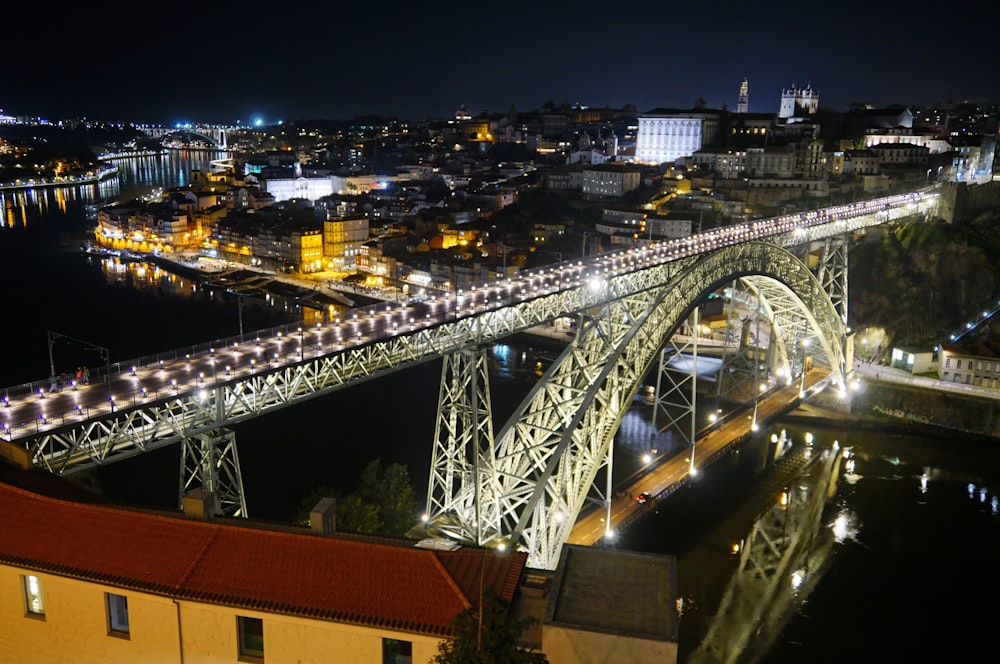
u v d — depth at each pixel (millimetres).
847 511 113188
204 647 33844
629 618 31953
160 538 35469
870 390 150875
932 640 85062
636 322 94625
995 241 177750
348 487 112875
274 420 137500
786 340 150000
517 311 86875
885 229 186625
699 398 148750
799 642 84188
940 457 132250
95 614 34750
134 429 63656
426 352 79875
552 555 80812
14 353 172875
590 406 83750
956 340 163000
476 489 74625
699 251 129000
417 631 31109
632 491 100875
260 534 35156
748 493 117750
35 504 37281
